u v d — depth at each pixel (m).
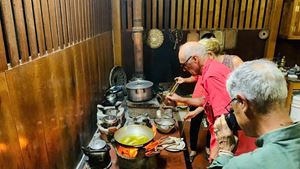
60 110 1.68
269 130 0.83
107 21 3.07
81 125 2.13
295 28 3.40
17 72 1.18
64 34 1.75
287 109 0.91
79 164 2.06
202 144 3.16
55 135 1.61
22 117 1.23
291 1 3.35
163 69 3.70
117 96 2.67
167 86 3.53
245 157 0.81
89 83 2.35
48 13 1.50
